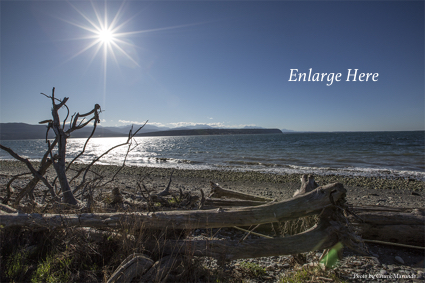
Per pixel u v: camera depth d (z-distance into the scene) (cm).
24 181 1111
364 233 397
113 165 2131
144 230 314
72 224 317
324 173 1582
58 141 470
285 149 3953
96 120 510
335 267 329
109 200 530
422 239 373
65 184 457
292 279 293
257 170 1769
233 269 320
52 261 296
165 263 279
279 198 912
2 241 310
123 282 238
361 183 1240
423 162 2084
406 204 809
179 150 4409
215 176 1509
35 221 316
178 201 526
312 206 283
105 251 315
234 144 6225
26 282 263
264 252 287
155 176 1534
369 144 4819
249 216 295
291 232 411
